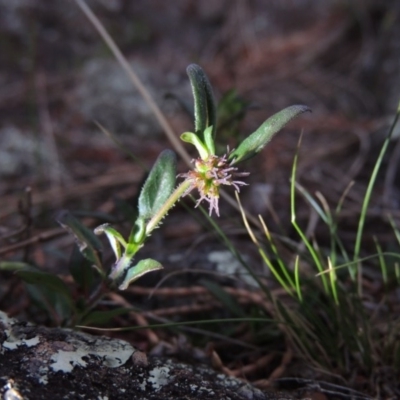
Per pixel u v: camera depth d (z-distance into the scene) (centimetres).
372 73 57
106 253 39
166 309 35
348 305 34
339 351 33
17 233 36
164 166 30
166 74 61
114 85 55
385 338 33
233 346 34
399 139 48
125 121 54
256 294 36
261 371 33
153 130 53
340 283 34
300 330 33
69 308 33
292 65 62
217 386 30
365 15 61
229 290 36
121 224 35
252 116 55
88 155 51
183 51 66
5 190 47
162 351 33
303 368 33
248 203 43
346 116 54
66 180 48
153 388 29
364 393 32
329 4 66
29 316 35
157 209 30
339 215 42
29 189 36
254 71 62
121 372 30
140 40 67
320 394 31
